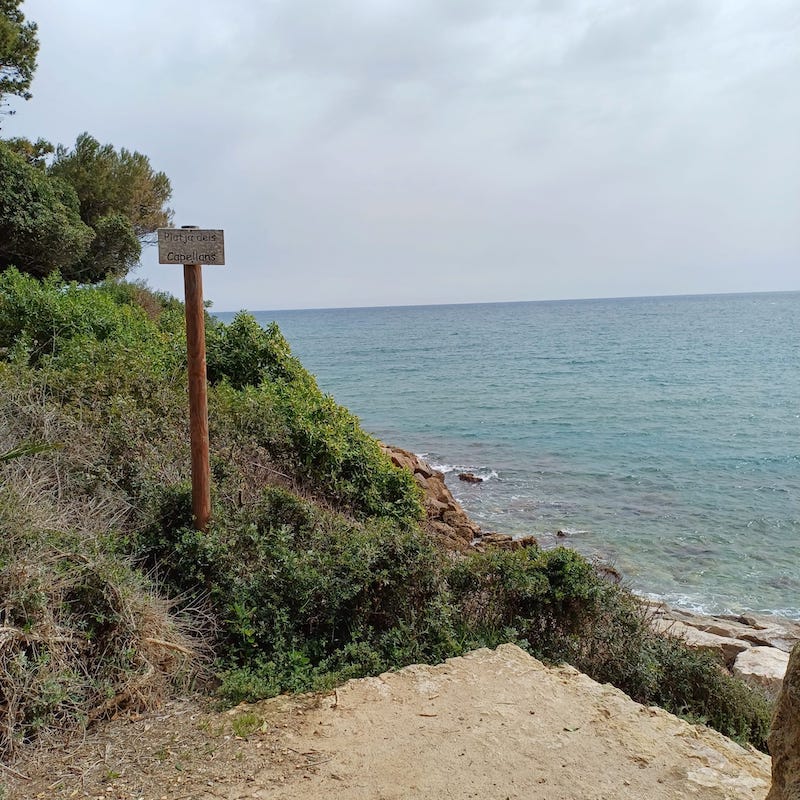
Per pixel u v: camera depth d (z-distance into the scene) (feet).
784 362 159.43
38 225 52.31
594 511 50.75
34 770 10.74
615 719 13.29
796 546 44.19
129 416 21.65
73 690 12.19
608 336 272.92
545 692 14.24
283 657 15.08
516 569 18.13
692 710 17.17
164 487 18.44
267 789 10.42
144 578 15.25
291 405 30.50
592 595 17.90
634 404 102.47
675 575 39.68
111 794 10.19
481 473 62.13
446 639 16.49
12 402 20.29
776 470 62.75
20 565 12.46
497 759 11.57
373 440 33.88
